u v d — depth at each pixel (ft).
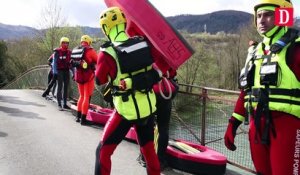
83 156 18.58
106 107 29.14
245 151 19.45
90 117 25.75
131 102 11.55
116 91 11.75
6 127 24.34
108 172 11.98
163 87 14.99
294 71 8.57
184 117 21.01
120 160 18.01
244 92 9.84
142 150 12.53
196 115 20.29
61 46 31.99
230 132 10.30
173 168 16.57
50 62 37.55
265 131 8.79
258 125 8.95
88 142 21.24
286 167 8.55
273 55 8.80
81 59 24.97
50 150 19.44
